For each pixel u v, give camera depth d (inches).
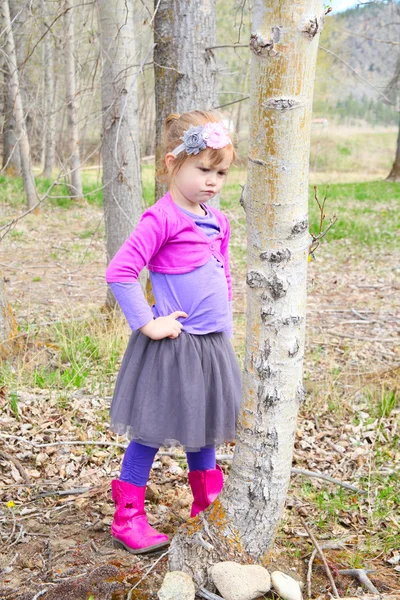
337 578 95.8
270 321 81.4
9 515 114.8
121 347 213.0
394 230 511.8
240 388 99.8
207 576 87.9
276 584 86.2
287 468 87.4
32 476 131.5
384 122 1856.5
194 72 180.9
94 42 203.3
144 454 98.7
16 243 427.8
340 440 158.4
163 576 92.2
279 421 84.3
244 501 87.7
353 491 129.9
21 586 92.2
